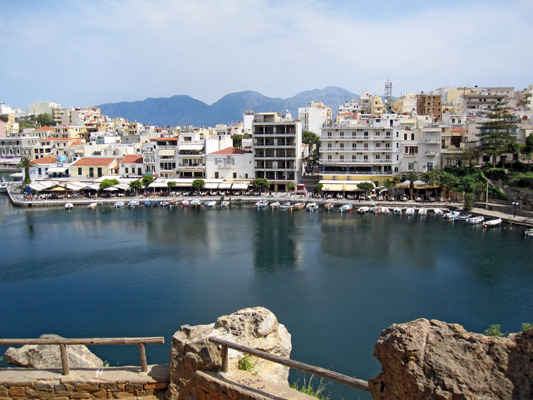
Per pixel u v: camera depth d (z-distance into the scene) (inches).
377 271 2866.6
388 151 5659.5
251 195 5979.3
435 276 2760.8
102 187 6038.4
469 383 377.7
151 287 2608.3
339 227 4210.1
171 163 6648.6
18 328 2079.2
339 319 2128.4
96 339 609.0
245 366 585.6
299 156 6461.6
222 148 7101.4
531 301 2348.7
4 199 6289.4
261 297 2425.0
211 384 535.5
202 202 5782.5
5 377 611.8
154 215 4992.6
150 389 598.9
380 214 4864.7
